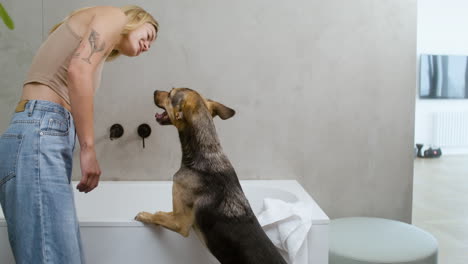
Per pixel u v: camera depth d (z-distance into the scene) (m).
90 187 1.25
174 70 2.54
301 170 2.64
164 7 2.50
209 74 2.55
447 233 3.13
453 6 6.96
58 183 1.25
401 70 2.62
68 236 1.27
